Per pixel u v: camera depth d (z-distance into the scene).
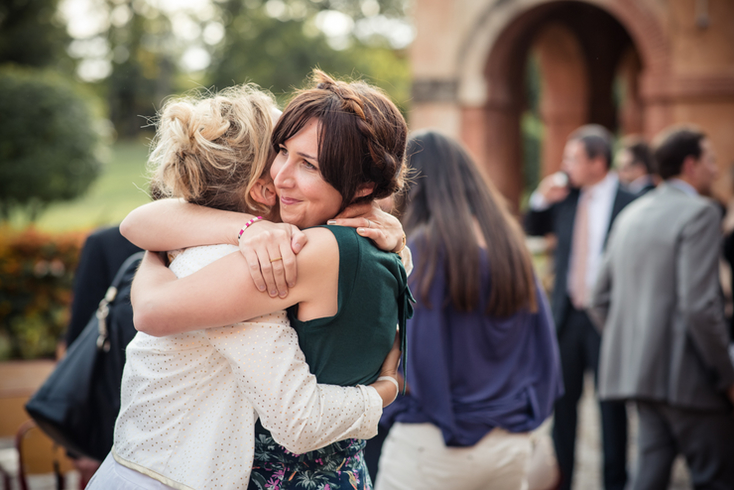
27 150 16.33
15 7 35.59
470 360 2.23
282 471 1.45
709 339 3.04
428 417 2.19
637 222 3.41
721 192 8.45
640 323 3.28
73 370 2.13
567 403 4.19
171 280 1.38
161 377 1.39
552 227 4.73
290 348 1.34
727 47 8.51
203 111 1.47
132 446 1.41
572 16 12.81
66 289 7.06
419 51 10.27
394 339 1.50
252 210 1.48
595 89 14.46
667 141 3.47
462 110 10.21
